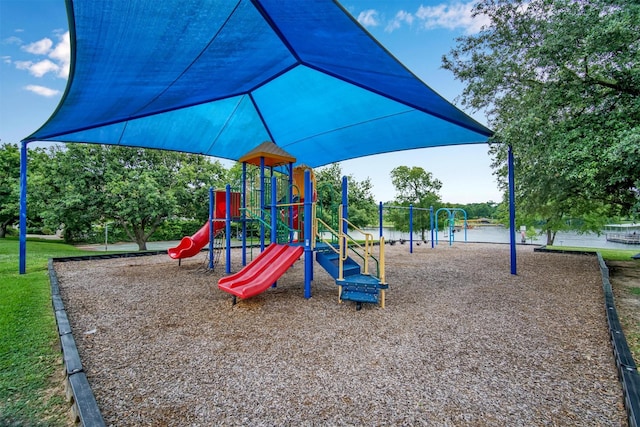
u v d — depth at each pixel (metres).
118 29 2.54
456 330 3.17
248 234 17.02
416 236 19.55
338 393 2.01
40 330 3.08
